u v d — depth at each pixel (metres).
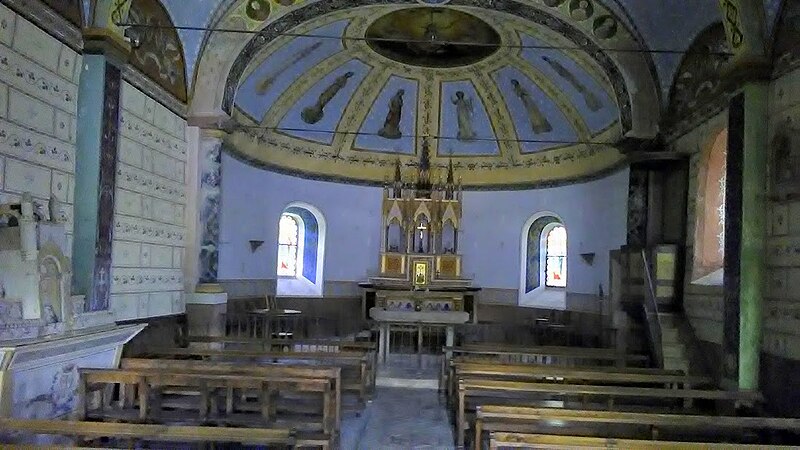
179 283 12.80
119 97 9.82
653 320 12.20
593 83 15.77
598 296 16.70
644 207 13.62
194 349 10.45
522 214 19.45
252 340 11.90
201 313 12.98
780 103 9.05
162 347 11.16
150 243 11.59
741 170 9.57
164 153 12.12
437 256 18.27
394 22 15.55
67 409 8.09
